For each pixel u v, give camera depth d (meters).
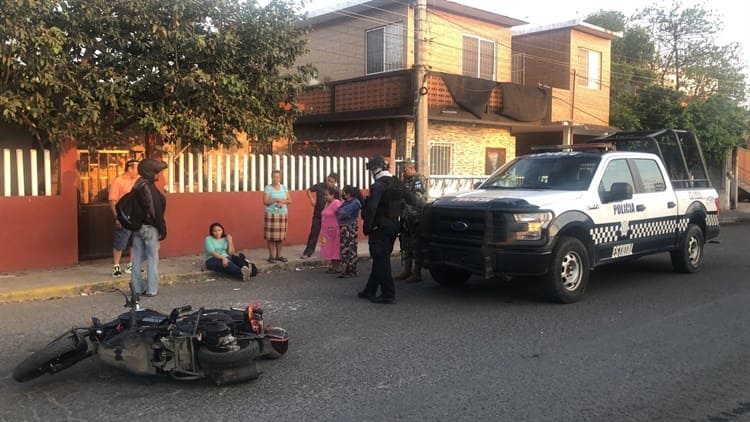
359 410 4.40
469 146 18.39
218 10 10.06
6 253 9.38
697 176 10.84
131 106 9.68
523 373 5.18
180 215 11.20
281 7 10.77
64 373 5.16
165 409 4.41
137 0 9.32
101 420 4.22
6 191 9.40
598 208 8.09
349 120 17.73
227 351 4.79
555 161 8.89
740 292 8.58
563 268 7.66
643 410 4.43
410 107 15.94
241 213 12.04
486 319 6.98
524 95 18.78
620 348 5.89
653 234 9.14
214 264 9.69
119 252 9.25
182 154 11.23
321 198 11.25
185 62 10.01
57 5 8.80
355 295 8.37
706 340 6.18
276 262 10.72
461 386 4.87
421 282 9.29
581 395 4.70
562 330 6.52
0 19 8.10
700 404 4.55
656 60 29.38
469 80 17.33
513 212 7.38
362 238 14.34
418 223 8.88
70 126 9.24
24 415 4.31
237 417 4.28
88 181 11.41
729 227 19.45
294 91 11.53
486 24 19.31
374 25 18.42
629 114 23.94
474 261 7.61
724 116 23.44
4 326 6.71
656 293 8.48
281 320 6.94
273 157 12.59
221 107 10.25
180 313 5.23
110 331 5.09
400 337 6.24
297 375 5.12
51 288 8.34
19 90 8.81
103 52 9.53
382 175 7.78
